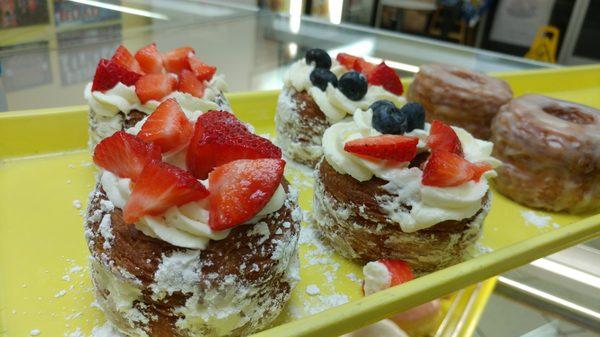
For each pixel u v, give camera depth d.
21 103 0.25
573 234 0.18
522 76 0.37
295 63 0.28
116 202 0.15
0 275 0.18
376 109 0.21
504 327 0.15
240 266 0.15
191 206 0.14
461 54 0.35
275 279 0.16
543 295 0.16
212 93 0.25
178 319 0.15
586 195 0.25
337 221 0.20
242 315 0.15
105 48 0.26
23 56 0.24
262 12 0.33
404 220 0.18
